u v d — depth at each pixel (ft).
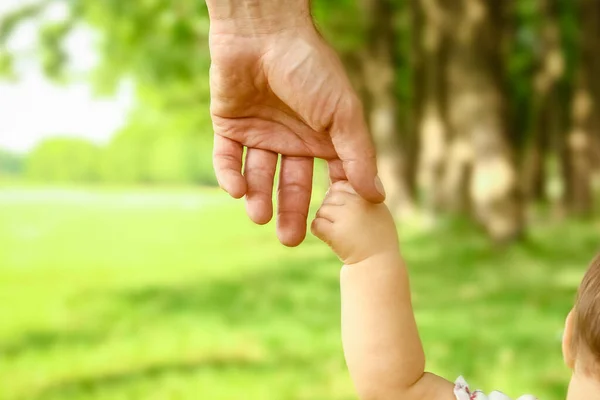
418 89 63.41
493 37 43.98
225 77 6.17
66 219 96.84
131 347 24.98
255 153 6.43
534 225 53.21
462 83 44.21
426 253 42.45
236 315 29.86
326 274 40.16
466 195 51.67
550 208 64.95
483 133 42.86
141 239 70.33
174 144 193.06
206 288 37.55
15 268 50.47
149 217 99.09
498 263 37.47
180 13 61.62
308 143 6.29
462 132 49.14
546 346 21.68
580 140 58.95
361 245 5.61
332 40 62.59
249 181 6.43
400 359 5.41
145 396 19.12
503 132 42.86
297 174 6.37
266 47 6.06
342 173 6.21
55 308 34.01
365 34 63.72
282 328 26.86
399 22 68.90
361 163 5.90
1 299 37.45
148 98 111.24
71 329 28.76
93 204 125.70
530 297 29.14
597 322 4.50
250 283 38.40
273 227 78.02
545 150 67.00
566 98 66.13
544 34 60.54
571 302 27.84
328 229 5.73
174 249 59.62
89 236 74.74
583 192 59.21
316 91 5.97
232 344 24.61
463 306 28.30
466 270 36.22
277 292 35.09
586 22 58.23
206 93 97.30
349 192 5.90
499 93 43.39
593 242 42.63
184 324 28.45
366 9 63.10
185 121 119.55
